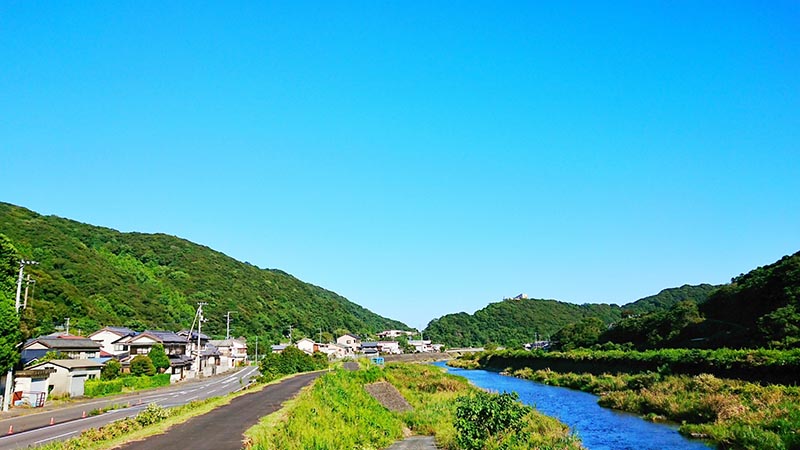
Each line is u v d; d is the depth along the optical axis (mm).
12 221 95000
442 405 38594
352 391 34812
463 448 23766
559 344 105625
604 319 193750
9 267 32656
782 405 29078
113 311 82688
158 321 89000
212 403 28344
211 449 16062
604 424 33969
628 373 57938
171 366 59750
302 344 107125
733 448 24688
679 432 30062
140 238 132250
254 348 100000
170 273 117750
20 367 36250
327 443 19688
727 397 32562
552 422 30531
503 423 24219
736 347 56156
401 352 148500
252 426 20266
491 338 174750
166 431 19359
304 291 158625
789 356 37375
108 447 16375
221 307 111250
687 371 46469
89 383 42281
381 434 27344
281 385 40281
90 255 97250
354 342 133625
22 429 24500
